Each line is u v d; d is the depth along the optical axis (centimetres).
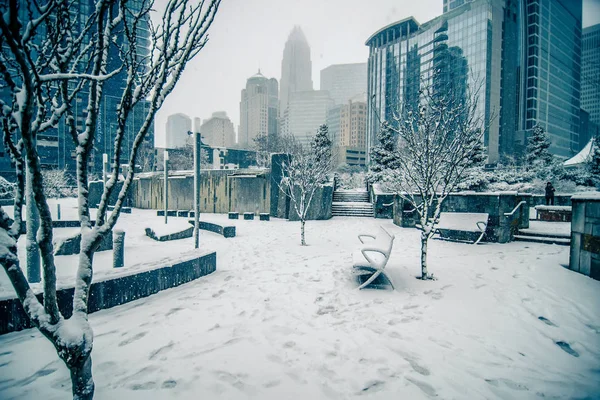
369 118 10181
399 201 1416
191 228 1160
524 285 526
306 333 373
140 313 433
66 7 211
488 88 7131
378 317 417
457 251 823
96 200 2491
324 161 1750
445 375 287
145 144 5272
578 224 589
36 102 209
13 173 4566
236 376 285
